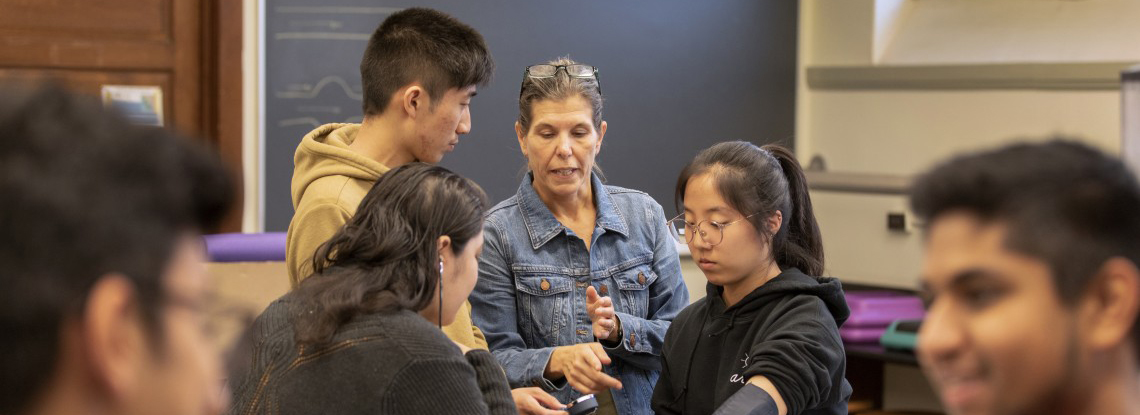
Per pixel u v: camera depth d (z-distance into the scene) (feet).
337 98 11.74
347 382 4.29
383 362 4.27
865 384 13.62
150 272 1.74
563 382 6.40
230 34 11.30
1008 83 12.14
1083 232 2.16
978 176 2.23
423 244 4.62
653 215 7.40
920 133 12.85
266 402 4.44
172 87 11.34
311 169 6.00
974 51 12.48
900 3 13.39
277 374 4.46
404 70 6.19
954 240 2.25
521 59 12.34
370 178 5.88
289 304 4.75
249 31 11.41
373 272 4.55
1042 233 2.15
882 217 13.09
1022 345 2.18
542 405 5.96
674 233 6.10
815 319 5.35
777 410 4.98
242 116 11.43
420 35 6.24
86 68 10.98
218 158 1.91
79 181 1.65
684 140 13.21
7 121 1.66
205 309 1.92
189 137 1.90
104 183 1.69
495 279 6.86
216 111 11.43
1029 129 12.01
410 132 6.30
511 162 12.37
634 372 6.85
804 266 5.88
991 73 12.22
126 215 1.70
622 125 12.86
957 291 2.26
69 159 1.66
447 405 4.28
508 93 12.30
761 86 13.60
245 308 2.01
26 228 1.60
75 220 1.64
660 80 13.02
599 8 12.65
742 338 5.64
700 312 5.97
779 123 13.75
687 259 13.16
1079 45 11.76
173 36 11.28
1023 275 2.18
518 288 6.87
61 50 10.84
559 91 6.83
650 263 7.28
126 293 1.70
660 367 6.87
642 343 6.69
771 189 5.61
